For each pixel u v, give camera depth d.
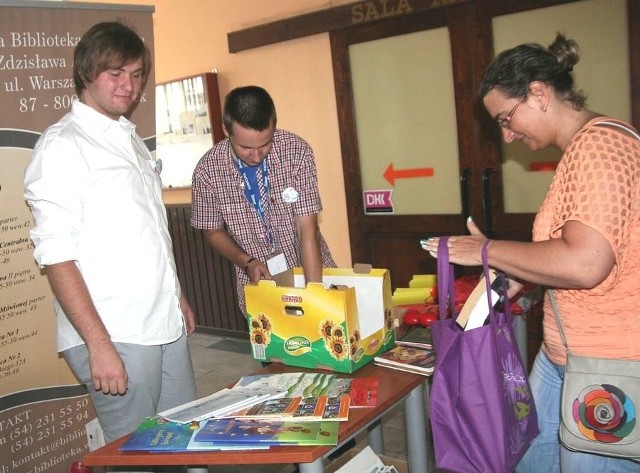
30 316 2.29
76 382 2.44
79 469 2.37
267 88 4.14
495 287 1.53
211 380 3.92
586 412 1.42
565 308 1.47
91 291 1.81
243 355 4.33
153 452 1.42
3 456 2.27
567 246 1.29
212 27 4.31
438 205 3.55
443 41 3.33
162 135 4.81
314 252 2.27
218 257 4.60
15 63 2.20
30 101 2.25
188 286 4.87
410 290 2.34
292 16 3.85
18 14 2.20
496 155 3.27
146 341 1.88
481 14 3.16
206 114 4.44
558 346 1.55
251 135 1.96
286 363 1.84
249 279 2.30
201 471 1.68
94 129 1.84
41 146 1.76
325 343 1.73
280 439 1.37
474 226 1.54
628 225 1.28
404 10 3.36
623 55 2.84
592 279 1.29
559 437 1.57
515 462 1.51
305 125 3.99
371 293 1.85
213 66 4.40
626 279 1.38
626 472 1.48
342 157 3.84
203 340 4.73
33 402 2.34
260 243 2.38
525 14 3.05
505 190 3.30
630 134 1.33
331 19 3.64
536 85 1.41
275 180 2.28
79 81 1.84
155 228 1.93
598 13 2.86
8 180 2.21
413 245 3.67
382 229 3.78
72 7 2.34
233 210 2.33
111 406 1.91
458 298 2.06
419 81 3.46
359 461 1.91
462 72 3.28
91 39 1.77
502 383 1.46
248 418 1.50
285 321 1.79
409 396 1.72
